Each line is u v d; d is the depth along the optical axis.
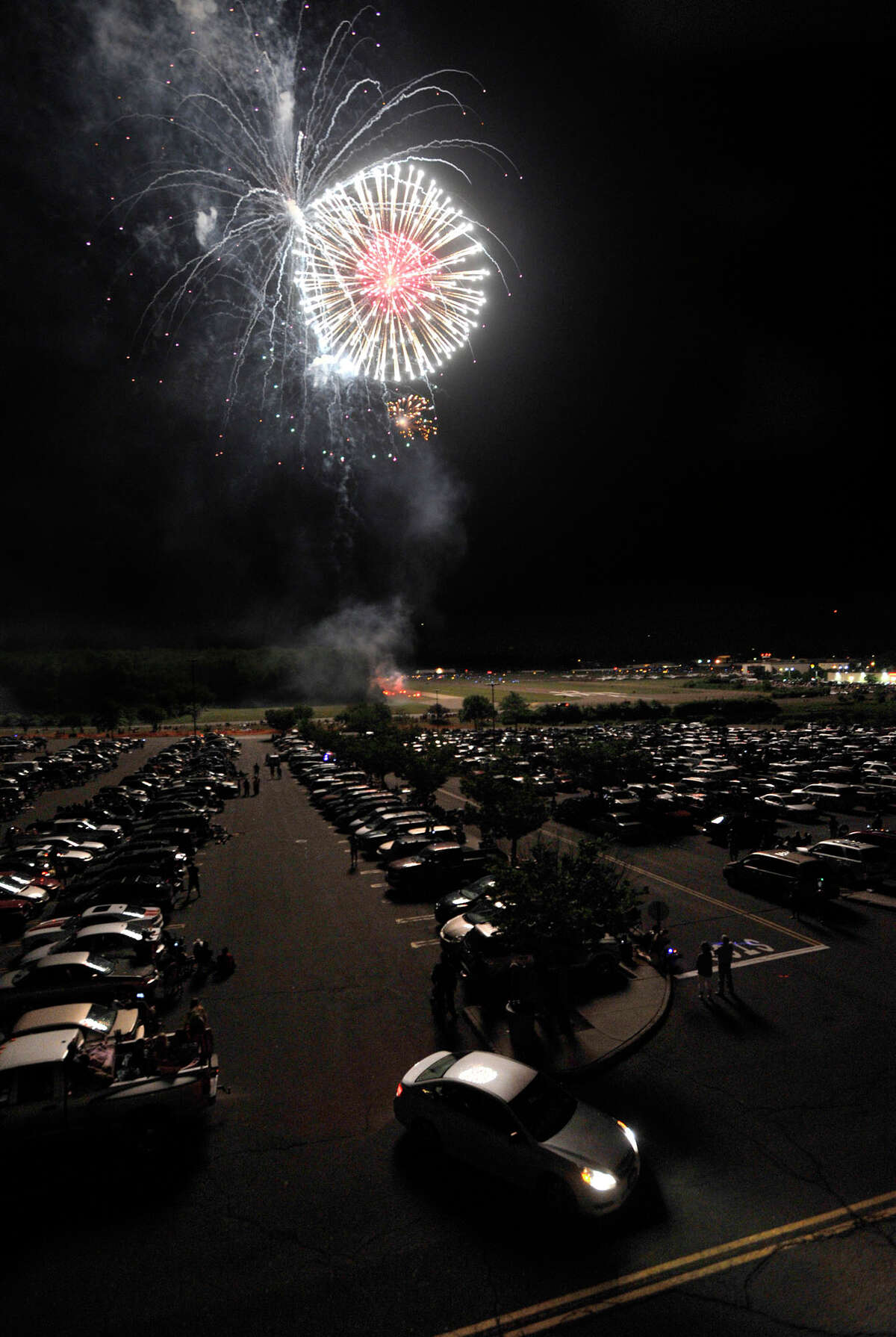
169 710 138.25
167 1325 8.18
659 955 18.98
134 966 18.52
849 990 17.55
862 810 42.03
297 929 23.19
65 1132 11.05
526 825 27.95
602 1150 10.09
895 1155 11.04
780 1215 9.76
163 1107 11.46
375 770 48.94
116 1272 9.04
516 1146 10.24
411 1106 11.67
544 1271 8.86
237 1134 12.09
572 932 15.30
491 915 16.48
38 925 22.94
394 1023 16.22
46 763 66.25
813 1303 8.24
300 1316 8.25
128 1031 13.30
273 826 42.88
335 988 18.34
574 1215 9.62
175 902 26.55
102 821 42.56
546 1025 15.77
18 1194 10.74
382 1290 8.61
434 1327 8.05
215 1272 8.99
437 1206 10.15
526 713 110.75
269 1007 17.30
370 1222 9.84
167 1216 10.08
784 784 48.19
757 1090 13.06
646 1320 8.07
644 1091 13.12
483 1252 9.23
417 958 20.44
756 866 26.09
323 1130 12.16
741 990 17.70
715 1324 7.98
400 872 26.80
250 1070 14.25
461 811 34.81
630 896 16.55
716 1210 9.88
